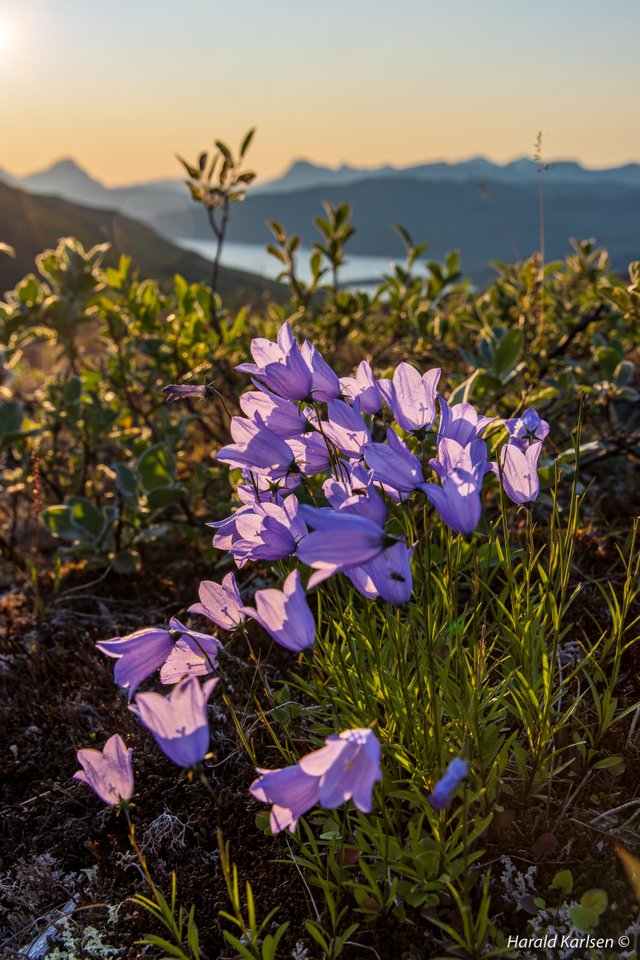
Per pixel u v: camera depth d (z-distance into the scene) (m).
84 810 0.37
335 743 0.20
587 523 0.53
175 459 0.56
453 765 0.18
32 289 0.69
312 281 0.80
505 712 0.33
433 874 0.27
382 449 0.24
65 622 0.54
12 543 0.65
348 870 0.29
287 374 0.27
